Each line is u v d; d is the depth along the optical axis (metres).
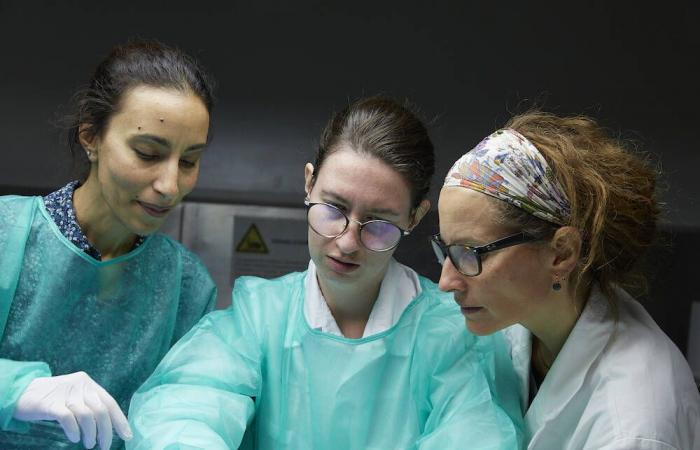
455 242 1.18
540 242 1.17
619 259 1.23
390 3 2.25
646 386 1.18
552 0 2.22
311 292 1.41
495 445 1.22
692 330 2.06
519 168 1.15
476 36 2.24
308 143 2.29
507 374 1.40
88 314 1.49
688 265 2.06
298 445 1.33
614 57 2.21
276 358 1.38
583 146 1.22
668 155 2.19
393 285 1.42
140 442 1.18
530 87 2.24
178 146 1.32
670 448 1.13
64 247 1.45
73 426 1.20
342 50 2.27
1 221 1.44
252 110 2.31
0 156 2.31
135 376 1.53
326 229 1.26
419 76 2.26
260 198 2.29
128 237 1.51
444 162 2.22
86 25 2.30
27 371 1.28
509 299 1.20
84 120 1.39
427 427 1.33
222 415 1.24
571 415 1.26
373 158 1.24
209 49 2.29
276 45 2.28
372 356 1.36
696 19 2.19
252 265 2.29
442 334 1.39
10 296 1.43
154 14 2.29
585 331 1.25
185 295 1.60
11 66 2.31
